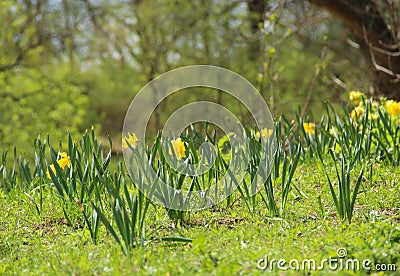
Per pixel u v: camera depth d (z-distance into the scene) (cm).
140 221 443
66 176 534
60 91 1356
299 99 1484
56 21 1728
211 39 1538
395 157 618
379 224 398
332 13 1161
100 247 423
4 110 1304
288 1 1522
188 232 452
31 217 535
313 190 566
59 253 413
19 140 1285
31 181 590
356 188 446
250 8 1556
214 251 389
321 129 659
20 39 1505
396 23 1133
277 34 1519
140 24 1603
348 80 1498
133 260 371
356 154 529
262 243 412
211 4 1555
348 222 450
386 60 1164
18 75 1341
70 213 511
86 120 1527
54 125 1326
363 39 1202
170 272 347
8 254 437
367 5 1145
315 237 422
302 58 1541
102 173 459
